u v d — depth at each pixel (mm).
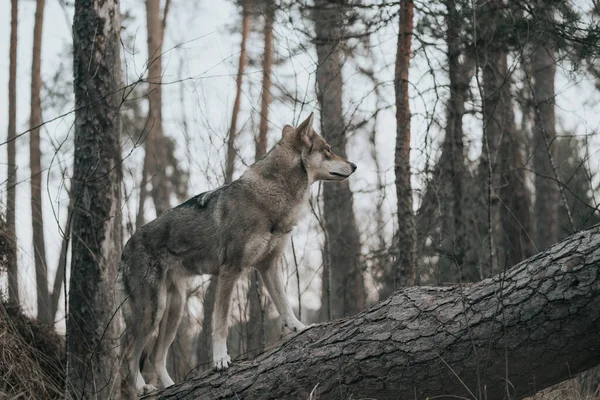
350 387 6594
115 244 9258
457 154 13586
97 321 8914
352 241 17297
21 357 8688
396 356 6418
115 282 8758
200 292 15000
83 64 9188
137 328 8367
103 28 9242
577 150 17469
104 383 8742
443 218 11406
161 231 8609
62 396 8281
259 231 8141
